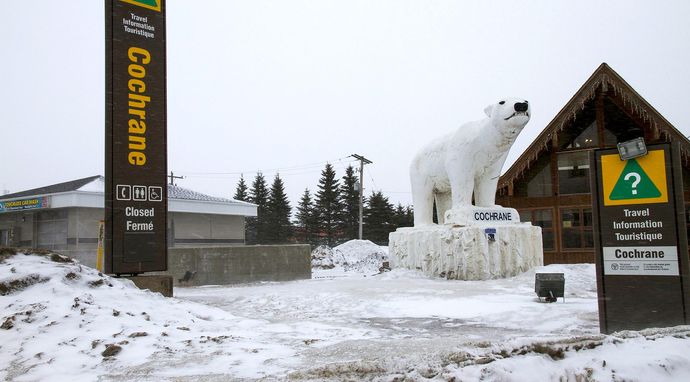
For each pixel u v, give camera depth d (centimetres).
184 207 3209
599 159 809
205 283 2017
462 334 867
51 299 887
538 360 548
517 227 1823
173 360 643
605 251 796
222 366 605
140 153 1323
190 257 1997
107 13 1298
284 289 1609
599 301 796
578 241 2448
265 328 902
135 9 1336
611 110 2491
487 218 1853
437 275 1856
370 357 607
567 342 604
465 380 489
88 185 3047
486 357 547
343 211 7562
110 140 1286
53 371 616
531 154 2430
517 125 1764
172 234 3228
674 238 752
